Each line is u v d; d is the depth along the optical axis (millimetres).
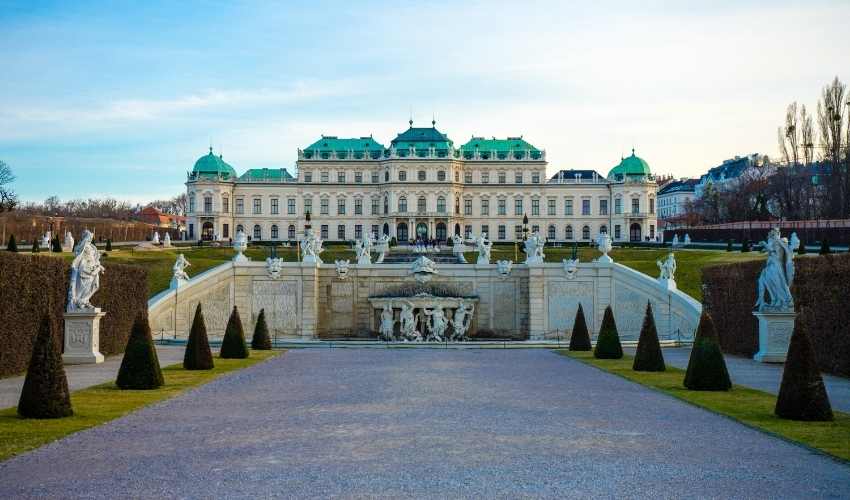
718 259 97000
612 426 26391
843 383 38156
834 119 133750
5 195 138375
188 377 39406
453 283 80062
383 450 22703
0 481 19344
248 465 20922
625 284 75500
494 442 23812
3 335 39812
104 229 186250
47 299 44719
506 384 37250
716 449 22984
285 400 31891
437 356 52875
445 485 19031
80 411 28672
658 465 21078
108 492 18406
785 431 25281
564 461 21453
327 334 78938
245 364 46219
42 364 27281
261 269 76000
